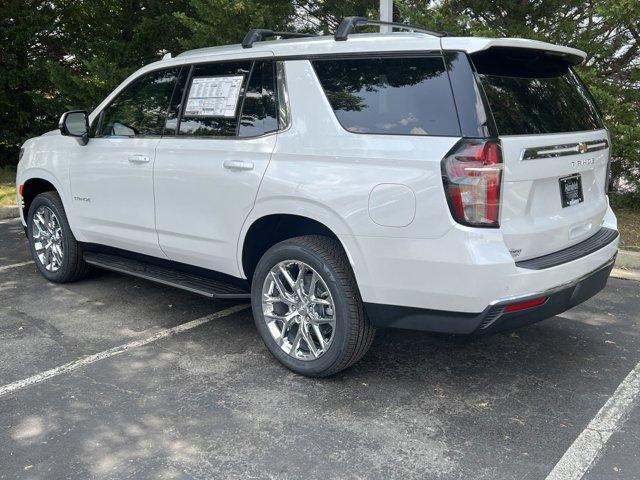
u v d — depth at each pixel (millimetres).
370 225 3418
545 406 3578
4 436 3264
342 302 3623
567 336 4613
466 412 3512
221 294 4250
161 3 11625
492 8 8680
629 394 3721
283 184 3762
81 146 5246
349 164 3521
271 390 3768
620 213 8438
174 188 4457
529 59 3631
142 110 4852
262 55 4074
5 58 11680
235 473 2959
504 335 4621
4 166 12633
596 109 4141
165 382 3869
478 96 3209
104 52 11562
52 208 5598
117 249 5191
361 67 3623
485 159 3119
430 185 3221
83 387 3797
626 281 6031
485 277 3154
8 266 6410
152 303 5316
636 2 6859
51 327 4750
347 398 3670
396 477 2922
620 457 3078
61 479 2912
